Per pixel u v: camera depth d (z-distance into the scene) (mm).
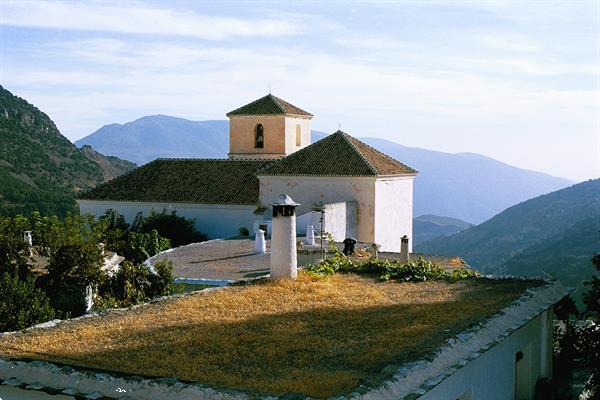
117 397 10758
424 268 21328
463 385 13305
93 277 29984
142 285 28609
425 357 12086
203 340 13461
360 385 10602
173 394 10570
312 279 19922
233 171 56312
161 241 48344
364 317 15469
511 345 16281
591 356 19453
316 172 48188
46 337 13547
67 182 100188
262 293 17953
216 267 30234
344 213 45125
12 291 23609
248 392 10406
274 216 19875
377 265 22000
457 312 15906
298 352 12812
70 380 11250
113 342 13289
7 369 11703
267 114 58906
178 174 56906
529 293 17984
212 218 53406
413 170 52312
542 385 18734
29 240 33688
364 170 47344
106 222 39312
